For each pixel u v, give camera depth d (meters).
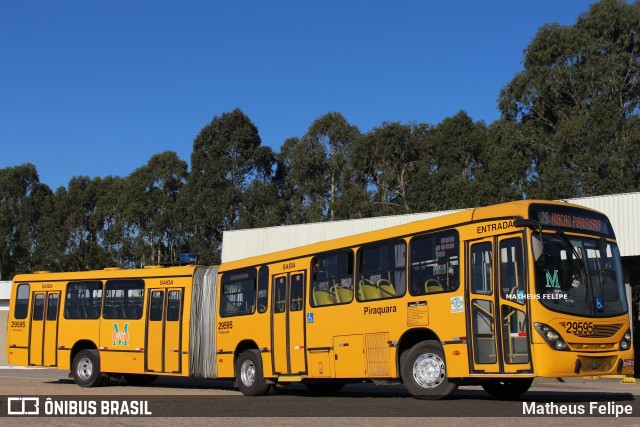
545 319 11.23
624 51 52.88
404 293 13.40
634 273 33.59
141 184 71.88
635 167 47.75
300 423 10.15
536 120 54.12
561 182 47.62
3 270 80.62
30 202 84.00
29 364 21.72
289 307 16.12
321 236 35.91
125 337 19.92
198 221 66.88
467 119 61.91
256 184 66.75
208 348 18.52
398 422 9.99
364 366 14.04
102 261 73.75
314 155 65.12
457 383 12.73
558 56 54.41
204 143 71.06
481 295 12.05
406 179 61.19
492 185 51.94
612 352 11.79
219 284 18.50
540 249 11.47
